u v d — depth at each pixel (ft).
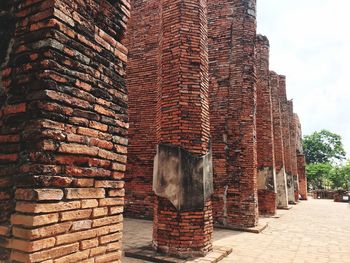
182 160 19.86
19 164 7.77
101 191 9.29
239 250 22.98
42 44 8.11
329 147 167.02
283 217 46.60
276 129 61.41
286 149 76.59
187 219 19.44
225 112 34.27
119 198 9.99
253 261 20.18
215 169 33.71
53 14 8.16
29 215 7.32
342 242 28.17
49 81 7.92
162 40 21.89
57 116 8.05
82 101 8.84
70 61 8.57
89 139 8.98
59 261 7.80
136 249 20.67
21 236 7.29
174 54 21.11
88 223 8.74
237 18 35.55
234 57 34.99
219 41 35.76
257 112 47.85
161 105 21.15
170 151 20.24
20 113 8.04
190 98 20.57
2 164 8.06
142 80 37.73
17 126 8.01
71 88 8.52
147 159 35.83
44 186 7.57
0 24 8.98
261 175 46.39
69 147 8.29
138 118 37.11
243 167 33.32
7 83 8.43
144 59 38.04
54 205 7.75
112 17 10.51
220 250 21.43
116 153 10.02
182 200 19.51
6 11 8.91
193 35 21.27
